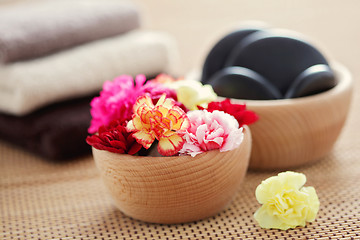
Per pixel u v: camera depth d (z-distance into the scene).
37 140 0.81
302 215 0.64
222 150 0.63
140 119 0.63
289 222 0.64
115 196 0.66
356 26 1.47
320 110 0.72
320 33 1.42
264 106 0.71
